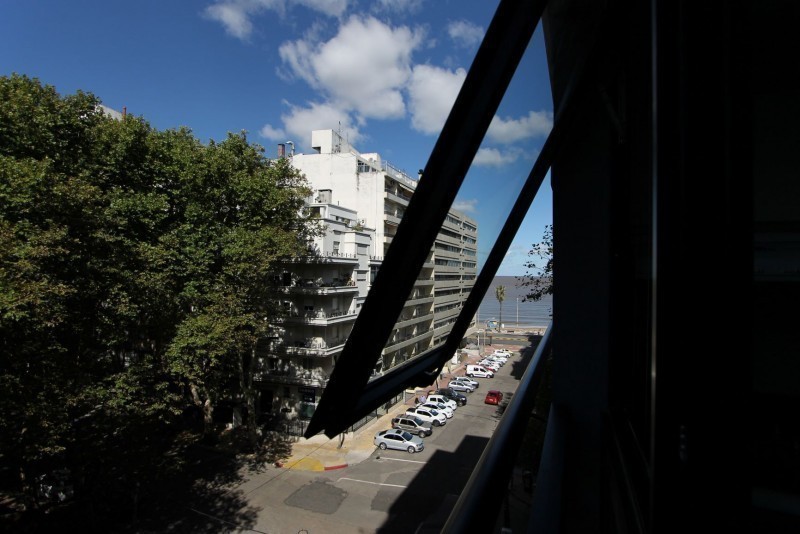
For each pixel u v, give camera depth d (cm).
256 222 1842
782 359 81
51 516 1266
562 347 195
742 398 44
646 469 97
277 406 2372
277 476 1789
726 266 44
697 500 44
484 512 88
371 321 90
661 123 47
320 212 2505
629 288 175
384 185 3228
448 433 2434
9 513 1268
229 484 1703
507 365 4331
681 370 45
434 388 3356
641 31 119
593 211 187
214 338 1512
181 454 1970
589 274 188
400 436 2148
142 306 1326
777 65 79
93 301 1141
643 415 115
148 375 1306
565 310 195
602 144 183
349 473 1844
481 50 84
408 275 90
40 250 939
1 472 1237
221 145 1892
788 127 81
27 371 943
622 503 119
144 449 1293
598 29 129
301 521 1434
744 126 45
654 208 49
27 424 948
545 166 178
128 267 1344
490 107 87
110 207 1439
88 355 1120
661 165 47
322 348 2209
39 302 880
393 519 1450
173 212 1781
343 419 99
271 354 2258
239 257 1661
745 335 44
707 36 45
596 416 187
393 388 121
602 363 186
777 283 80
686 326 45
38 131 1307
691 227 45
